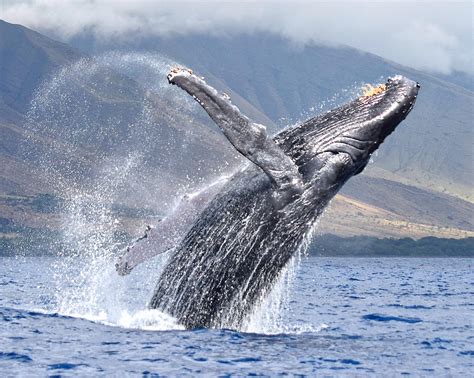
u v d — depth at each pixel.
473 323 91.06
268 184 60.12
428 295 154.88
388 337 72.88
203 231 61.41
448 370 56.81
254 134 58.00
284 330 71.19
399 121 61.84
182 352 57.62
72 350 58.44
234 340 61.03
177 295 62.97
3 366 53.78
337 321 89.06
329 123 61.91
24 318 72.62
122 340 61.56
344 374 53.81
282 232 60.59
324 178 60.22
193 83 56.62
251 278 61.66
